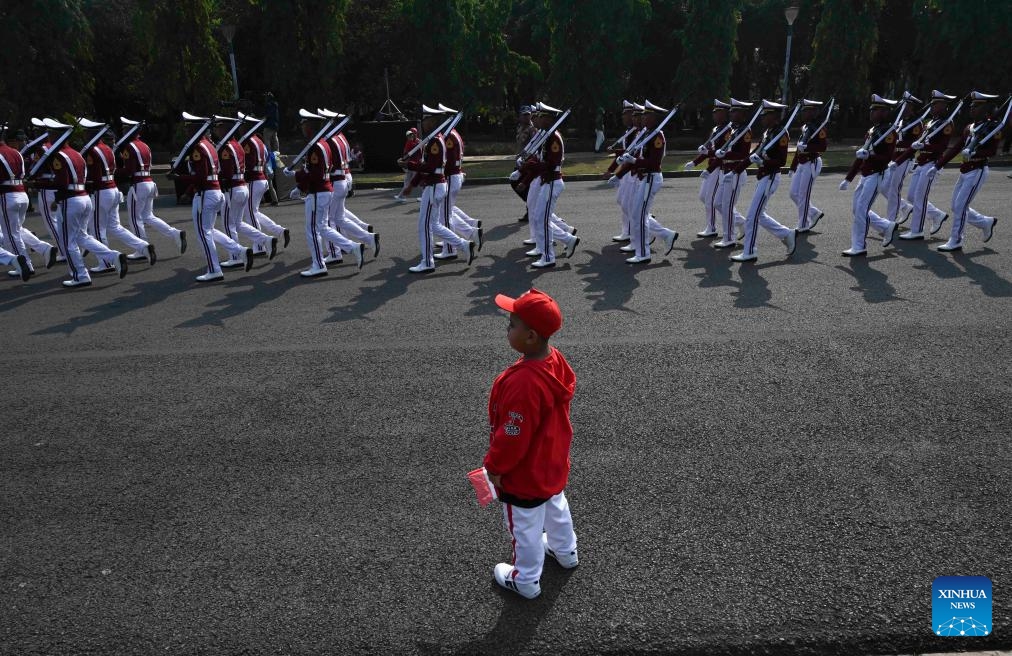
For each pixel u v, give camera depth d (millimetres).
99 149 10906
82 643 3480
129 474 5047
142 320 8586
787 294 8805
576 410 5789
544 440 3426
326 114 10859
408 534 4254
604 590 3738
